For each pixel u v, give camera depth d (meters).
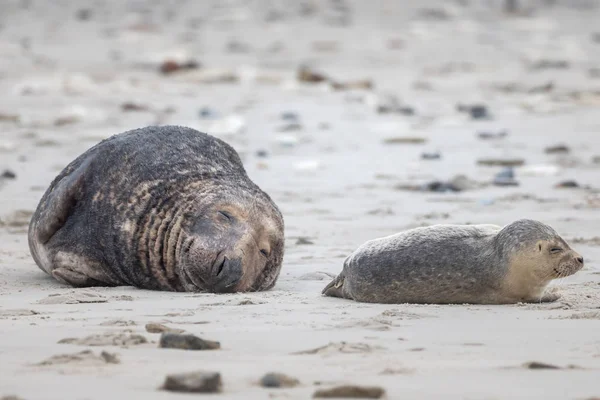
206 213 29.45
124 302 26.72
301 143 65.44
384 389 15.97
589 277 30.25
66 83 93.44
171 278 29.55
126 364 18.20
